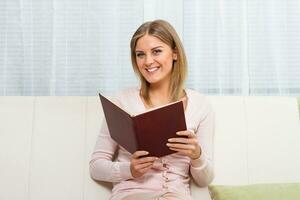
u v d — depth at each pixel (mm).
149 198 1171
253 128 1420
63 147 1385
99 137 1359
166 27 1355
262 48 1754
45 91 1730
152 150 1121
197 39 1739
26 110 1408
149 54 1313
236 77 1741
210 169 1284
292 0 1746
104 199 1349
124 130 1122
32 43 1727
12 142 1375
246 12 1744
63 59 1730
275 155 1396
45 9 1726
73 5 1733
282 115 1436
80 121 1413
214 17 1735
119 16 1742
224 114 1434
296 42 1752
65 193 1347
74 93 1738
